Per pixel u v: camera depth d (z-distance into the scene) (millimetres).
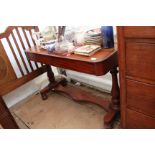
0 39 1600
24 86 2137
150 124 1040
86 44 1370
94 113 1708
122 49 891
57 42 1468
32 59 1668
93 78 1981
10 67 1704
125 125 1224
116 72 1310
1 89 1670
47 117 1779
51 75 2070
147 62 827
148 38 761
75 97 1822
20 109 1994
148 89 910
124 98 1082
